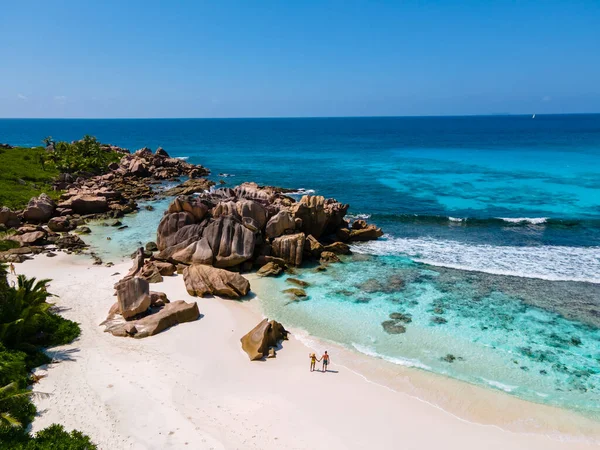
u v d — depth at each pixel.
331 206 56.50
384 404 24.72
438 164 122.12
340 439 21.72
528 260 48.06
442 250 51.81
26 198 69.69
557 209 70.94
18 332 26.67
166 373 26.62
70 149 103.00
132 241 54.69
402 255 50.06
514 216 67.19
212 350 29.66
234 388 25.56
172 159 116.81
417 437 22.20
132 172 101.94
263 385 25.98
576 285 41.31
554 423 23.70
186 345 30.14
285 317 35.12
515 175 101.56
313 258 48.59
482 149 160.00
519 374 28.03
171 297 37.94
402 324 34.19
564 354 30.27
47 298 36.31
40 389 23.97
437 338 32.16
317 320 34.69
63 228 57.72
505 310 36.44
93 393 24.05
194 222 46.50
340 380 26.88
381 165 122.56
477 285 41.44
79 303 35.81
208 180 97.31
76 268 44.41
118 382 25.28
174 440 20.89
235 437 21.39
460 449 21.55
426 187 90.19
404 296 39.16
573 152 143.50
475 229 60.72
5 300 27.80
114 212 67.75
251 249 44.88
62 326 30.78
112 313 33.69
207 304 36.75
